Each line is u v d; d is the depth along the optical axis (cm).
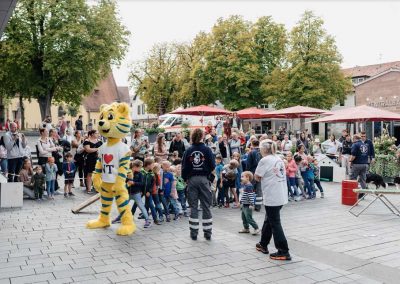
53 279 529
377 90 2978
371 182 1323
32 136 2730
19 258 616
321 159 1658
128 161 808
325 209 1042
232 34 3694
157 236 760
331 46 3516
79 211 967
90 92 3384
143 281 523
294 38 3525
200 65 3734
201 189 734
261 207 1066
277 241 611
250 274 551
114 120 796
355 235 768
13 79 3028
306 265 588
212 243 710
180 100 4147
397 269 577
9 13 771
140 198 834
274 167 610
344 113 1504
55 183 1237
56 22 2858
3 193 1017
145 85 4684
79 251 656
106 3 3169
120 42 3144
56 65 2847
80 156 1351
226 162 1327
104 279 530
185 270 566
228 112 2075
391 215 959
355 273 559
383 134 1678
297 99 3475
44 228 811
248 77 3547
